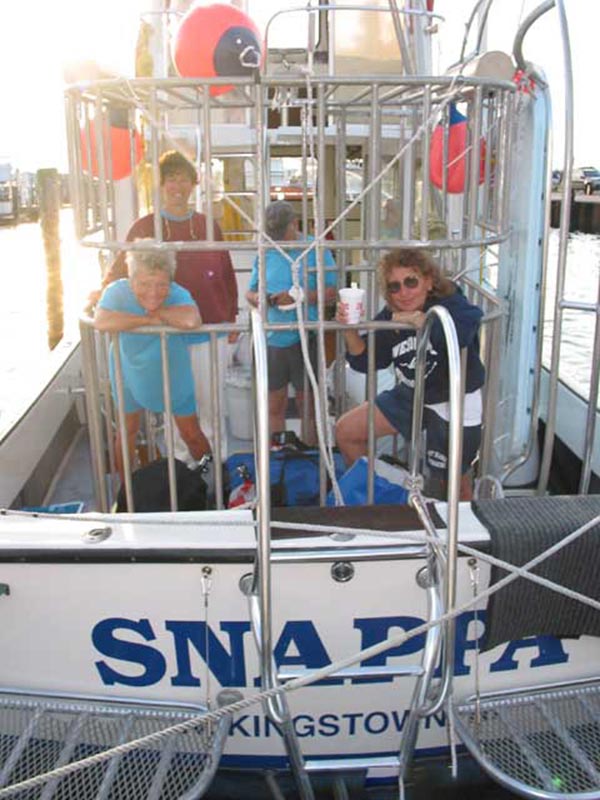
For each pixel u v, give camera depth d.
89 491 4.16
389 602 2.25
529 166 3.31
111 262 3.60
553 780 2.07
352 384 4.41
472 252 4.27
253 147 4.50
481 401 2.99
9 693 2.34
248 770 2.45
